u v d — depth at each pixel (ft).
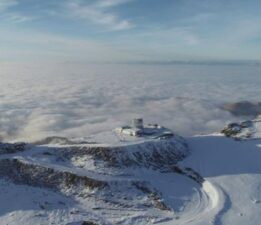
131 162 216.54
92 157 218.79
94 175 201.98
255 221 163.53
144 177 206.59
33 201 191.62
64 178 203.31
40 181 206.28
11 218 179.01
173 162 226.17
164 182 204.03
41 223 173.88
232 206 176.14
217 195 185.98
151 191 193.16
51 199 192.75
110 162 214.48
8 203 191.11
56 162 219.61
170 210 178.81
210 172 211.82
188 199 187.83
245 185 195.52
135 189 194.90
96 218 176.14
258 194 187.01
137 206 183.83
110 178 199.62
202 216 169.89
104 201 188.03
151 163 220.23
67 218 176.76
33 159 221.25
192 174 212.43
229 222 162.81
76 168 211.41
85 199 190.70
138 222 171.42
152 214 176.96
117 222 171.73
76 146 229.04
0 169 216.95
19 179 210.18
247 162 222.69
